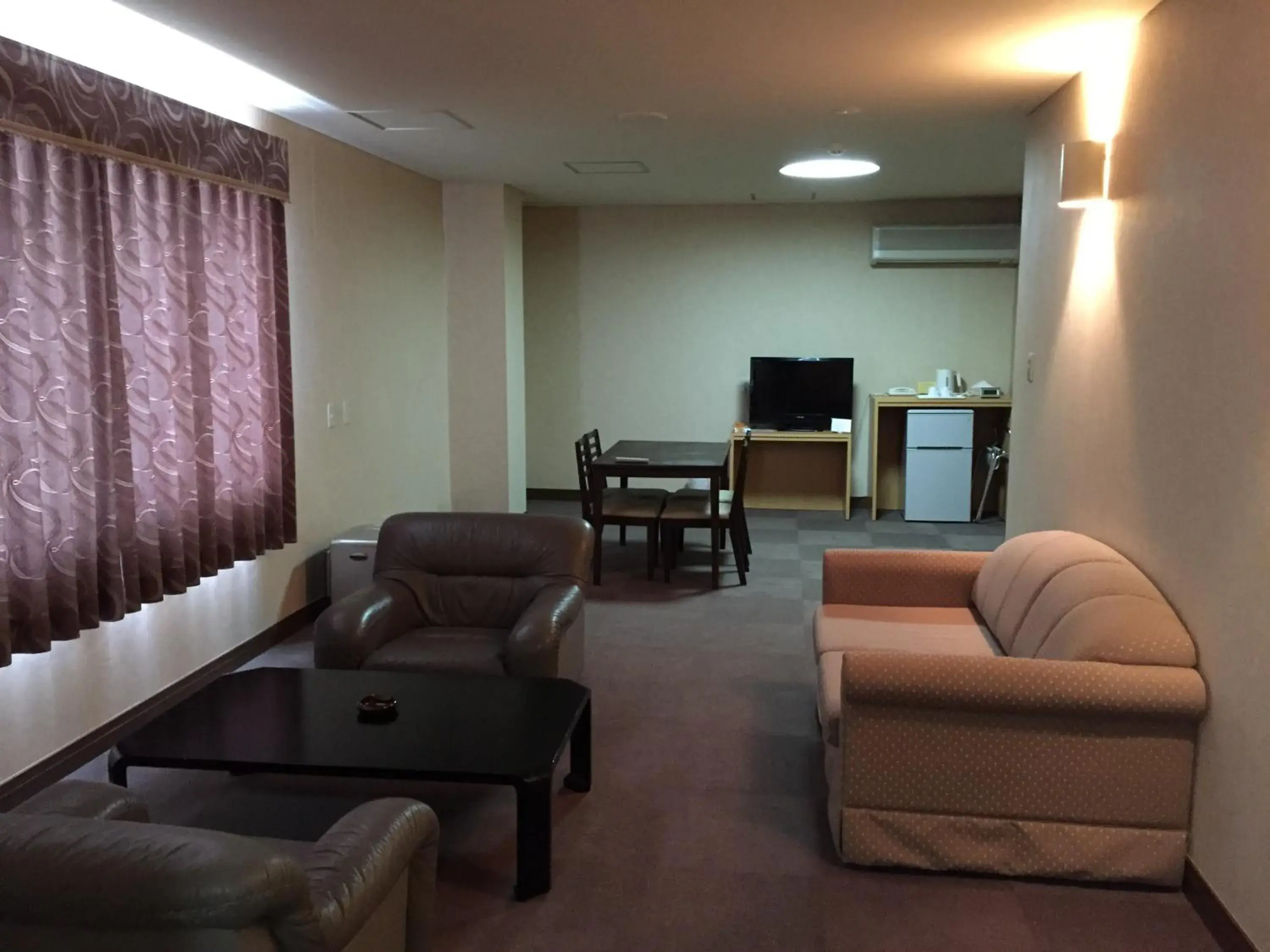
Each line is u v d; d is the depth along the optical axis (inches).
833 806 117.0
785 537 291.6
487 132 200.4
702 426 337.4
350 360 219.3
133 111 136.3
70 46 133.3
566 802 129.1
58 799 84.4
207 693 124.3
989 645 137.3
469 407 285.4
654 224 329.4
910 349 325.1
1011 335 320.2
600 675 177.3
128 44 140.5
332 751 107.0
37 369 123.0
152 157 141.6
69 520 127.3
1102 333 137.7
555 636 140.1
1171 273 113.4
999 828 109.5
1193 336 107.4
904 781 110.1
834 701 118.6
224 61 148.7
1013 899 107.5
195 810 125.3
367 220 226.8
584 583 162.4
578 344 339.0
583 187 282.2
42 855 57.0
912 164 242.4
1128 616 109.8
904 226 315.0
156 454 147.7
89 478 130.6
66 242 126.0
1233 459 97.5
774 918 103.6
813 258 324.5
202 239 156.6
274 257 180.9
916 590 157.6
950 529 303.6
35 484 121.6
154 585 146.4
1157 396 117.3
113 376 135.3
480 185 275.3
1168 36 115.7
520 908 105.0
